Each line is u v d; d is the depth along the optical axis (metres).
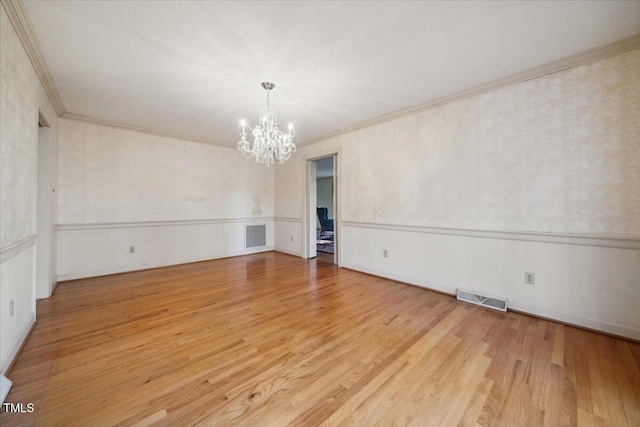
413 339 2.00
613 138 2.06
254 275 3.79
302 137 4.61
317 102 3.07
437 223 3.09
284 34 1.88
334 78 2.51
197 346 1.89
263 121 2.92
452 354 1.80
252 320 2.33
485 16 1.72
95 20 1.72
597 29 1.85
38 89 2.30
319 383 1.51
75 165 3.48
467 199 2.84
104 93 2.79
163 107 3.19
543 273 2.39
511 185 2.55
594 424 1.23
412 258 3.35
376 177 3.72
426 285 3.20
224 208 5.02
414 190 3.29
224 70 2.35
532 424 1.23
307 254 4.98
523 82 2.46
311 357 1.76
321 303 2.74
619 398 1.39
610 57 2.05
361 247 3.97
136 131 4.00
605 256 2.10
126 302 2.73
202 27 1.80
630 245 1.99
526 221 2.47
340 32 1.86
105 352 1.80
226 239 5.06
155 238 4.20
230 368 1.64
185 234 4.53
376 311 2.54
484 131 2.71
